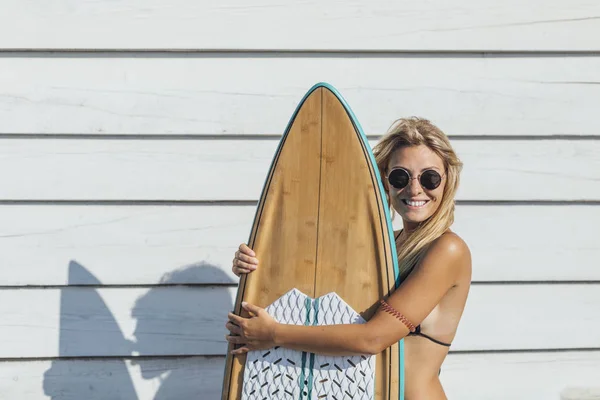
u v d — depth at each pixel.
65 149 3.22
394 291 2.47
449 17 3.22
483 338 3.26
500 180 3.26
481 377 3.27
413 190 2.47
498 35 3.23
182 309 3.27
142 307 3.26
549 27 3.24
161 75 3.22
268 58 3.23
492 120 3.25
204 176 3.24
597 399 3.26
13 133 3.20
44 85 3.20
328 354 2.45
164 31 3.20
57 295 3.23
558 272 3.26
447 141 2.51
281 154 2.62
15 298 3.22
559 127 3.25
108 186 3.23
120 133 3.22
